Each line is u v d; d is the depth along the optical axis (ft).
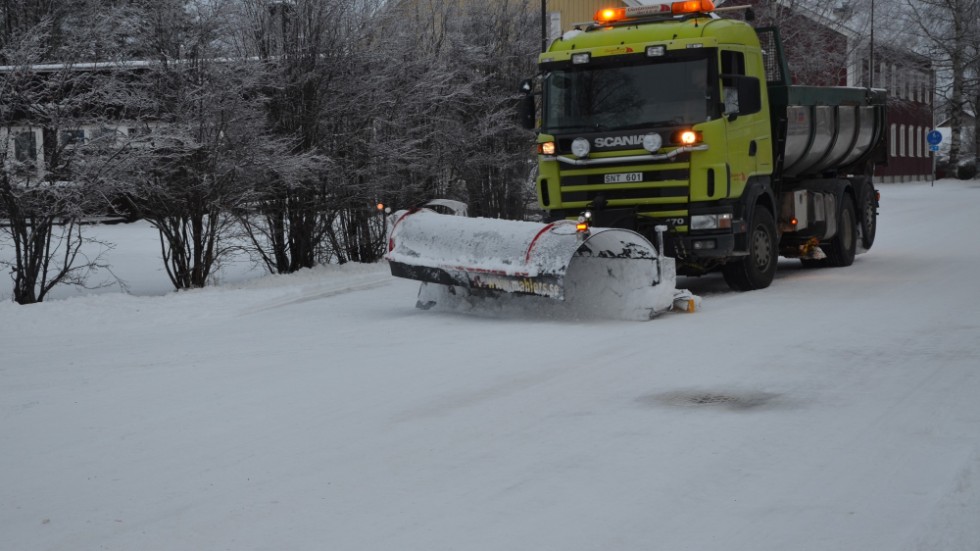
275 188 52.21
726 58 41.73
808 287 45.50
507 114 67.26
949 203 109.09
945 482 18.01
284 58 51.52
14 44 42.96
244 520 16.97
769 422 22.31
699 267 44.09
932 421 22.07
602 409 23.79
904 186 156.04
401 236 39.55
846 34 149.79
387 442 21.40
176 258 49.21
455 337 33.83
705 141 40.37
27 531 16.84
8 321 39.14
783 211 48.78
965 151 215.10
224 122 47.29
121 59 45.75
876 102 59.31
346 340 33.99
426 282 39.63
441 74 58.29
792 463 19.36
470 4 69.82
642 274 36.58
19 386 28.04
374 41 55.52
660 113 41.16
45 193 42.83
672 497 17.60
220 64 47.67
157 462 20.43
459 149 64.64
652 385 26.12
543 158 42.98
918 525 16.01
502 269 35.78
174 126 45.93
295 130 52.39
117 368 30.25
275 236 54.60
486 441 21.33
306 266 55.26
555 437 21.50
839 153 54.49
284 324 38.09
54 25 44.70
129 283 55.21
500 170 68.23
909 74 184.55
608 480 18.57
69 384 28.12
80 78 43.68
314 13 52.29
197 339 35.22
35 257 43.86
